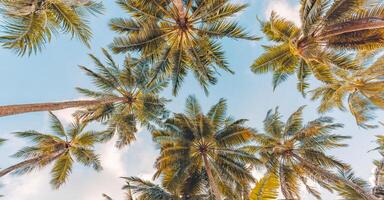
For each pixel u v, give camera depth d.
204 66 14.53
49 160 17.28
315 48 12.82
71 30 10.27
